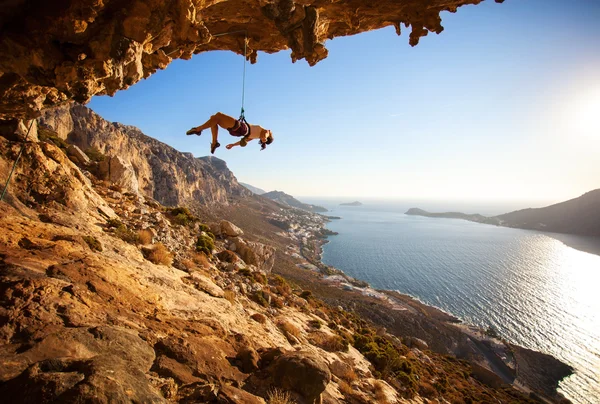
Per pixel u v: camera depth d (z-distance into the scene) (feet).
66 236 35.55
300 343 52.03
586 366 347.15
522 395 224.12
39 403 11.06
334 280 541.34
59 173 50.44
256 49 31.58
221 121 20.07
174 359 23.04
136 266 40.37
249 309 54.90
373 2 25.05
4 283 20.90
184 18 18.94
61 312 20.86
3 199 37.47
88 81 18.28
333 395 37.37
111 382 13.03
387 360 76.84
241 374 26.48
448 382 126.00
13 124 46.14
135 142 530.27
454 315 479.00
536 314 504.84
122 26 16.98
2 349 15.57
